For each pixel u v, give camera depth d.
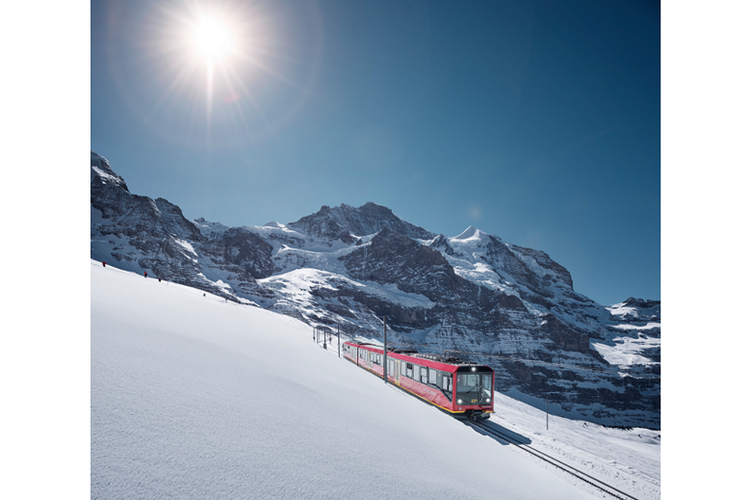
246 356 13.65
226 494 4.00
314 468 5.36
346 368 23.67
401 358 30.81
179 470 4.17
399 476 6.11
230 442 5.34
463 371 23.17
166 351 9.75
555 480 10.27
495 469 9.04
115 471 3.73
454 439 11.02
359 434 7.88
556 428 44.12
